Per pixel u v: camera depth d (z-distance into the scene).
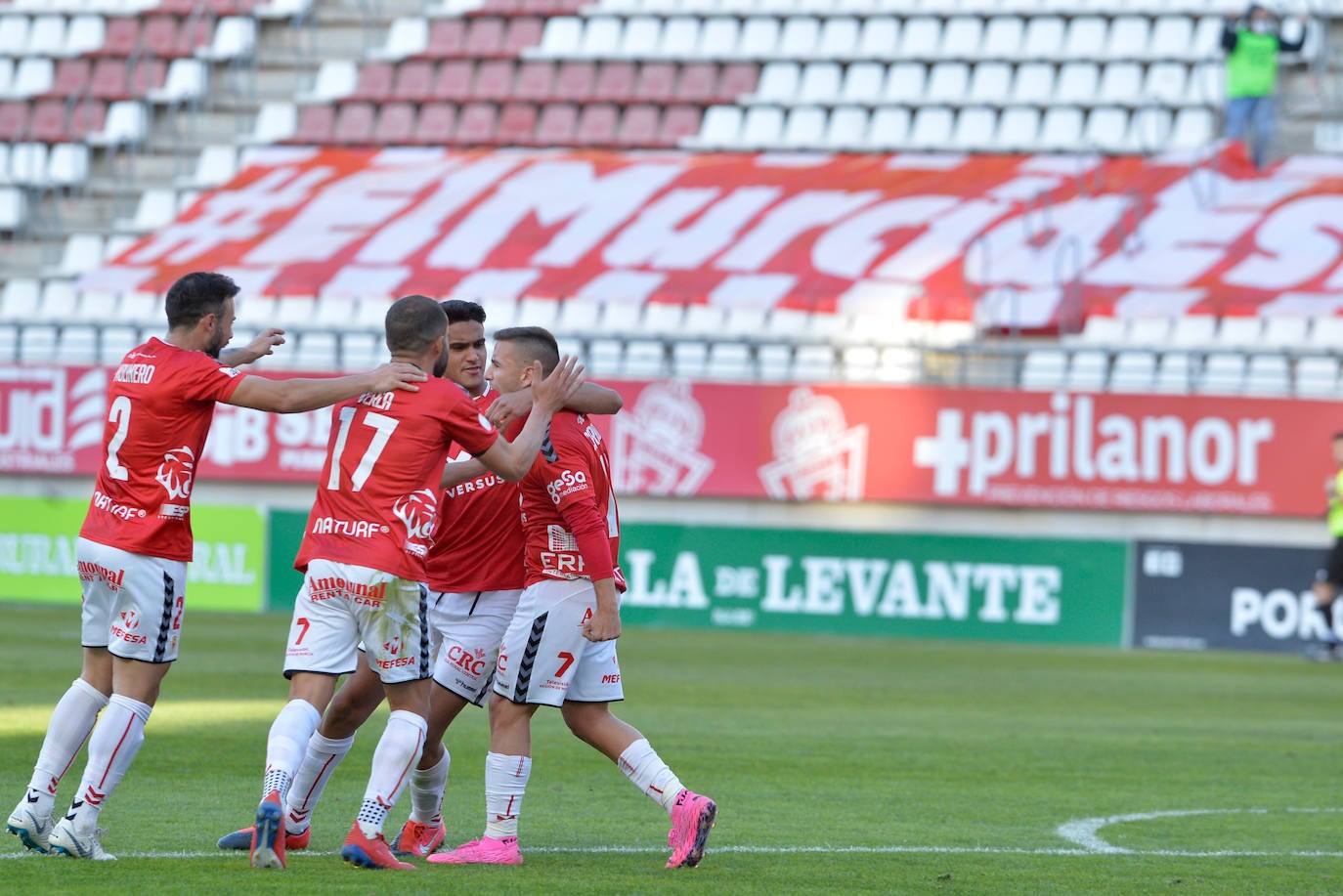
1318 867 22.53
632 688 45.12
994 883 20.42
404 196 92.38
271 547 68.44
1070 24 95.94
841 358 76.12
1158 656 58.47
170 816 24.02
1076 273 73.69
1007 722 39.88
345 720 20.92
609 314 80.62
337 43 106.00
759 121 96.75
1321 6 90.81
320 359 80.06
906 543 63.53
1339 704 45.31
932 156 91.38
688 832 20.39
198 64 103.38
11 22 108.88
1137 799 28.70
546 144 98.38
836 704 42.59
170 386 19.94
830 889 19.52
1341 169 82.94
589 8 103.50
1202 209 80.38
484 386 22.27
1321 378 68.44
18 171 99.06
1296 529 61.94
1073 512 64.25
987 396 64.56
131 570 20.05
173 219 95.56
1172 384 71.00
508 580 21.69
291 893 17.86
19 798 25.17
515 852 20.75
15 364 73.31
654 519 66.56
